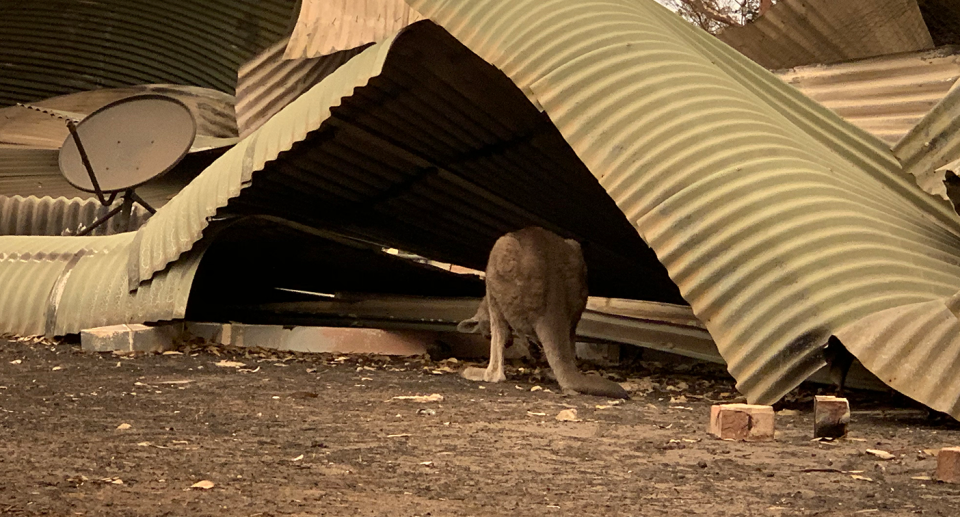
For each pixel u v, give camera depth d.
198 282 7.36
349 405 3.92
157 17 11.62
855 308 3.79
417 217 6.68
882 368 3.63
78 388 4.22
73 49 11.98
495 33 4.89
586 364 5.81
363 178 6.11
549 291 4.55
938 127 4.04
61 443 3.09
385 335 5.95
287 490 2.57
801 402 4.27
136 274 5.79
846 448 3.24
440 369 5.21
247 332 6.02
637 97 4.45
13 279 6.23
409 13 6.80
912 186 4.87
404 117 5.69
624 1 5.17
